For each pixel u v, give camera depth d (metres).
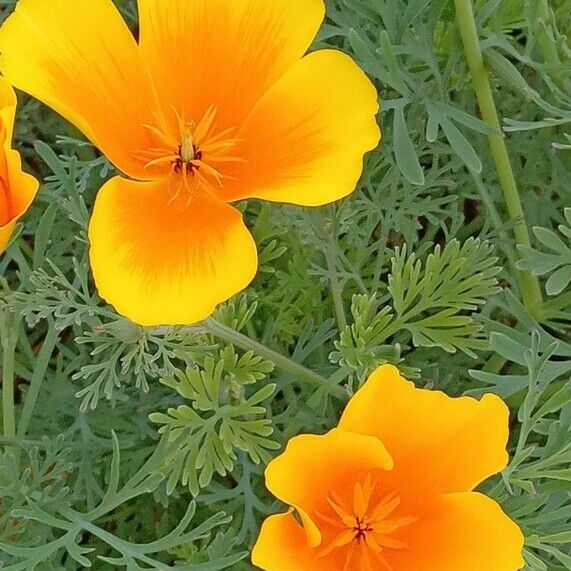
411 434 0.26
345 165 0.26
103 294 0.25
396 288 0.30
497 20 0.32
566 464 0.32
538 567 0.28
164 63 0.28
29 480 0.32
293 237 0.32
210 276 0.25
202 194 0.27
